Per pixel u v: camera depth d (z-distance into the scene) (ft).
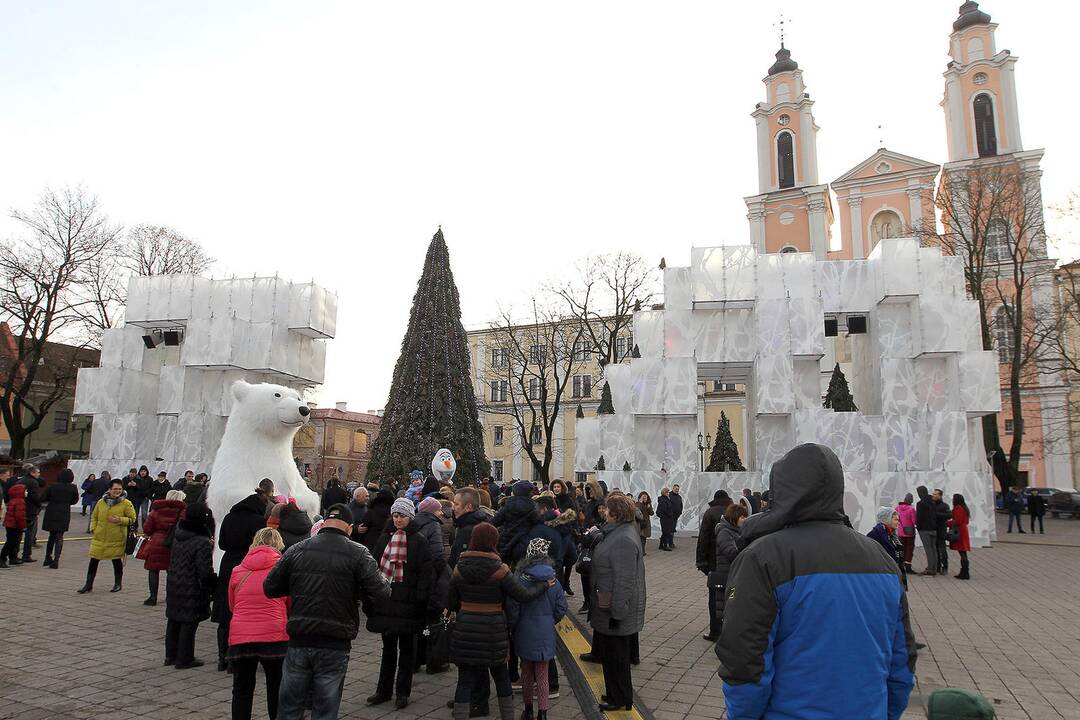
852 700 8.05
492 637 17.63
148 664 23.77
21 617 30.32
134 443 89.97
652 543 74.18
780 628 8.45
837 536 8.77
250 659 16.83
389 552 20.38
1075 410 109.91
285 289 92.89
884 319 79.97
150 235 126.93
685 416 82.12
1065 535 84.64
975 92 152.46
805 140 164.86
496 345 166.61
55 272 111.04
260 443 36.27
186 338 88.63
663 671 24.22
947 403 77.97
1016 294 114.42
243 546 23.16
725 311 83.25
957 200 116.47
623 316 126.52
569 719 19.47
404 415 57.00
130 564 46.75
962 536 47.93
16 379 124.47
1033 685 23.04
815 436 75.05
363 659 25.58
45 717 18.62
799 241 161.07
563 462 179.63
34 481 47.70
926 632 31.07
